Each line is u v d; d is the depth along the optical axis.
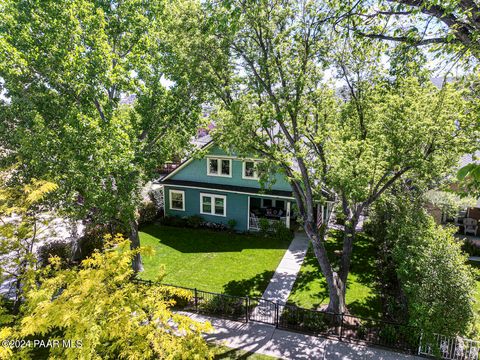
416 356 9.82
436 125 10.10
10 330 5.61
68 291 5.62
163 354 5.33
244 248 18.16
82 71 11.62
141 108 14.89
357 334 10.62
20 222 8.94
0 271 8.05
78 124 11.94
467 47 6.16
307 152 11.74
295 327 11.20
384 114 11.16
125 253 6.38
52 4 11.51
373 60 11.55
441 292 9.48
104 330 5.36
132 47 13.86
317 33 9.77
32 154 11.74
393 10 6.71
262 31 9.97
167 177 22.11
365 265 15.92
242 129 10.42
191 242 19.00
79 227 19.16
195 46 10.58
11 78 12.68
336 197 15.58
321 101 11.84
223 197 20.92
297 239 19.42
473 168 3.06
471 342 9.23
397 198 14.53
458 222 19.44
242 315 11.94
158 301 6.22
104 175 12.18
